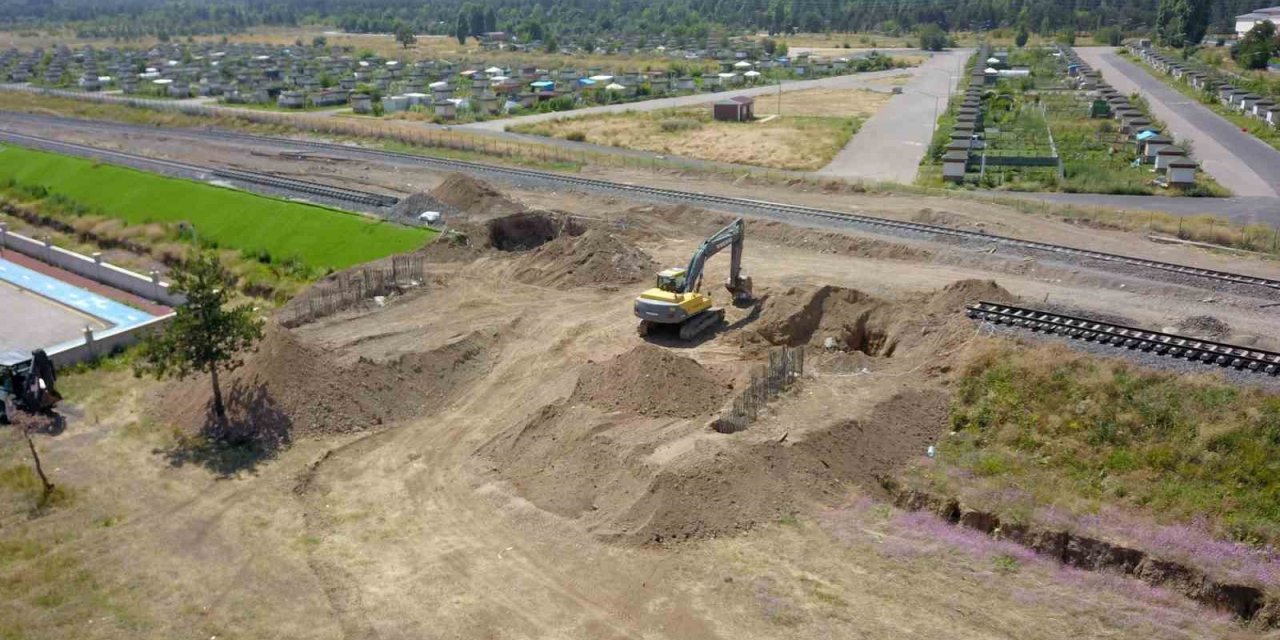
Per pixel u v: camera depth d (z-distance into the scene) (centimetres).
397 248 5588
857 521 2861
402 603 2503
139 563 2709
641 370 3572
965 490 2991
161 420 3634
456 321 4509
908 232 5678
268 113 11450
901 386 3600
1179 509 2886
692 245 5697
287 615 2464
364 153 8738
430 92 13188
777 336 4200
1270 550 2658
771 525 2803
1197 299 4412
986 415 3434
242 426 3488
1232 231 5550
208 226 6338
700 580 2561
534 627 2400
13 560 2722
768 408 3450
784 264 5234
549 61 18725
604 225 5925
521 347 4256
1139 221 5897
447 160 8238
